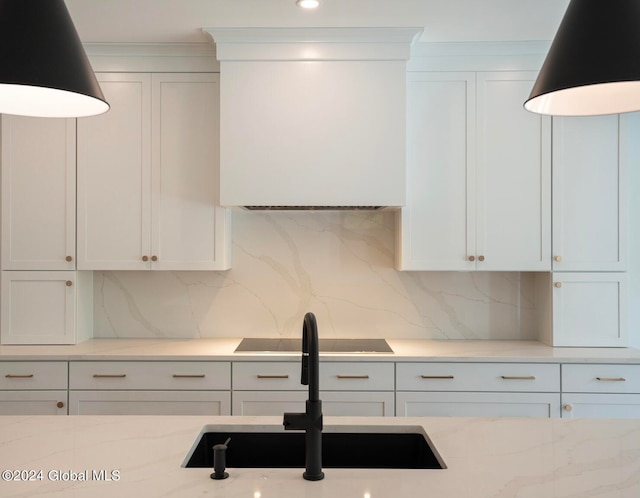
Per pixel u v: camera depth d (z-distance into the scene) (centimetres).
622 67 125
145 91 326
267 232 359
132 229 327
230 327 359
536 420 189
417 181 326
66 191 327
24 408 304
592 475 144
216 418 190
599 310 325
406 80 320
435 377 302
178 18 289
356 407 302
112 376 303
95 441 168
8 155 326
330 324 359
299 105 312
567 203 324
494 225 325
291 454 182
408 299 359
